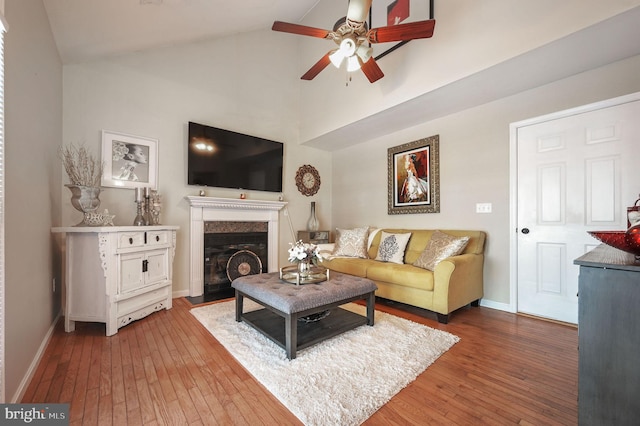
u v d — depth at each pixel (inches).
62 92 108.3
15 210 59.3
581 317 38.9
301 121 184.5
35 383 62.7
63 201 107.5
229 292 144.5
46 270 84.9
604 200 92.0
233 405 56.0
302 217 188.9
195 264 139.1
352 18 81.1
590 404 37.9
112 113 119.7
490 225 118.7
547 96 103.0
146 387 61.7
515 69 92.6
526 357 75.4
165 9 102.6
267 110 172.7
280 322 92.7
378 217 170.1
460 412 54.0
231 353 77.4
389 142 163.3
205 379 65.0
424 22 79.4
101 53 113.3
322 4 164.4
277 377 65.2
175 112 137.3
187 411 54.1
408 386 62.4
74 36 96.2
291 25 86.6
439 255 112.7
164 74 134.5
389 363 71.6
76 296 91.9
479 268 115.9
